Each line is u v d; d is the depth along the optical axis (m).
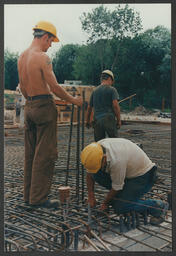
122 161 2.18
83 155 2.29
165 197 2.98
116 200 2.33
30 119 2.60
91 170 2.26
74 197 2.95
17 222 2.41
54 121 2.56
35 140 2.69
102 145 2.30
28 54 2.52
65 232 2.02
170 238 2.15
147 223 2.45
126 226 2.39
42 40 2.54
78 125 2.78
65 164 4.54
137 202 2.38
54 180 3.67
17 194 3.08
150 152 5.45
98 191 3.10
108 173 2.46
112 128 3.56
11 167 4.42
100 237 2.13
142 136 7.74
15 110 8.36
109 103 3.54
